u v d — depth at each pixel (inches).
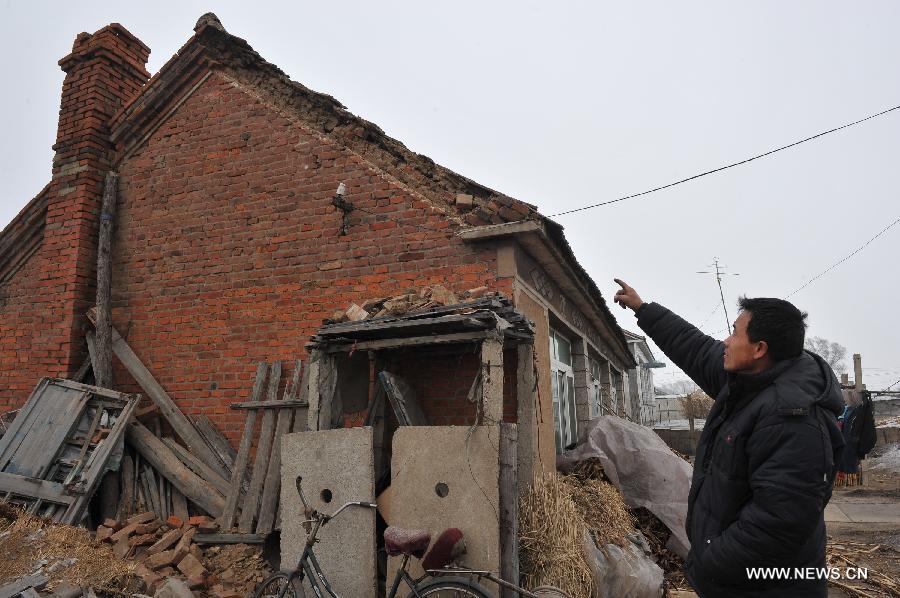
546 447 230.4
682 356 100.5
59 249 274.7
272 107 263.1
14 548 163.2
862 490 449.1
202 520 212.1
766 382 75.9
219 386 246.7
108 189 278.8
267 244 251.6
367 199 238.2
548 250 229.8
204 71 279.6
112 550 191.6
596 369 454.9
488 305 177.0
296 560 169.8
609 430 263.9
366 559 159.9
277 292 245.6
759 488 69.5
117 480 231.6
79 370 262.5
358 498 164.6
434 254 223.6
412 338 180.1
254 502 208.1
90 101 286.7
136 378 256.2
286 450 178.7
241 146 265.9
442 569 140.9
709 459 81.8
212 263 259.9
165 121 284.0
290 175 253.8
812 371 75.6
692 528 81.5
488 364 168.1
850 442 335.3
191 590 172.4
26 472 215.2
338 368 200.1
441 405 215.6
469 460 156.1
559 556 163.3
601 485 234.4
